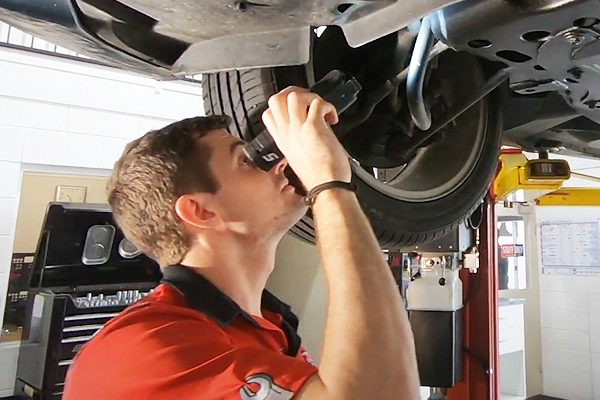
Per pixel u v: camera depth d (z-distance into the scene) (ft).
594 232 12.31
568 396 12.50
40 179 8.03
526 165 5.25
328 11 2.13
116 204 2.56
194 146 2.44
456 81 3.91
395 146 3.71
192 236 2.45
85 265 6.83
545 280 13.03
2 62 7.31
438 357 4.99
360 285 1.79
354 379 1.62
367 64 3.40
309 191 2.05
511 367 12.14
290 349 2.83
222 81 3.10
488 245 5.65
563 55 2.34
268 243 2.64
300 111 2.09
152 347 1.82
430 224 3.47
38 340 6.37
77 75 7.97
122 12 2.35
